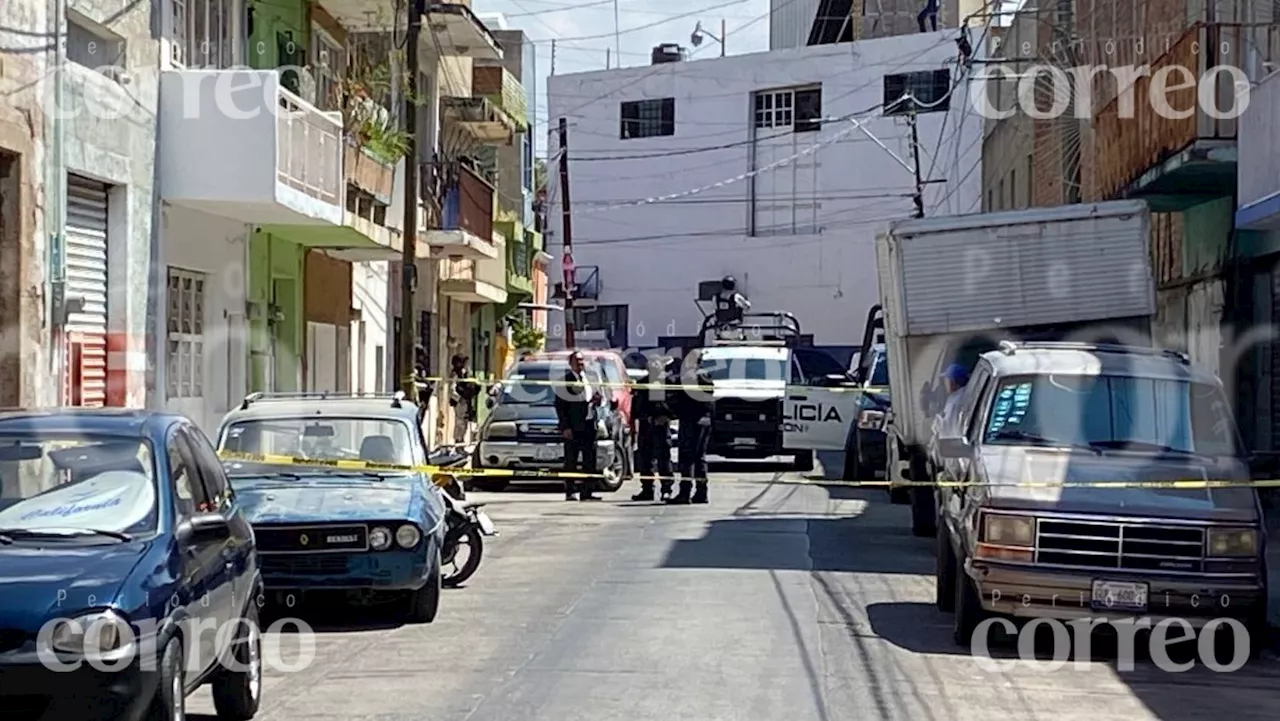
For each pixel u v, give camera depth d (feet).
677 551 51.06
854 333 170.71
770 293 175.52
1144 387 37.11
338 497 37.29
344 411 42.22
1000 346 41.39
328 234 72.79
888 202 168.14
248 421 41.78
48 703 21.18
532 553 50.85
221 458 39.88
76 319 51.88
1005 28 124.88
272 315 72.95
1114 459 35.22
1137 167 66.49
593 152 184.44
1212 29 58.18
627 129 183.32
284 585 35.68
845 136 170.09
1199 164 59.82
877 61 167.94
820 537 55.52
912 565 47.96
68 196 51.24
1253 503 33.63
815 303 172.96
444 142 109.50
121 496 24.88
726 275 177.58
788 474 88.99
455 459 43.14
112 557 22.99
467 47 100.53
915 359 57.06
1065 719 27.68
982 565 33.17
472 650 33.63
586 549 51.75
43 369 47.96
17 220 46.44
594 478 67.87
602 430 75.10
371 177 73.56
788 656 32.68
